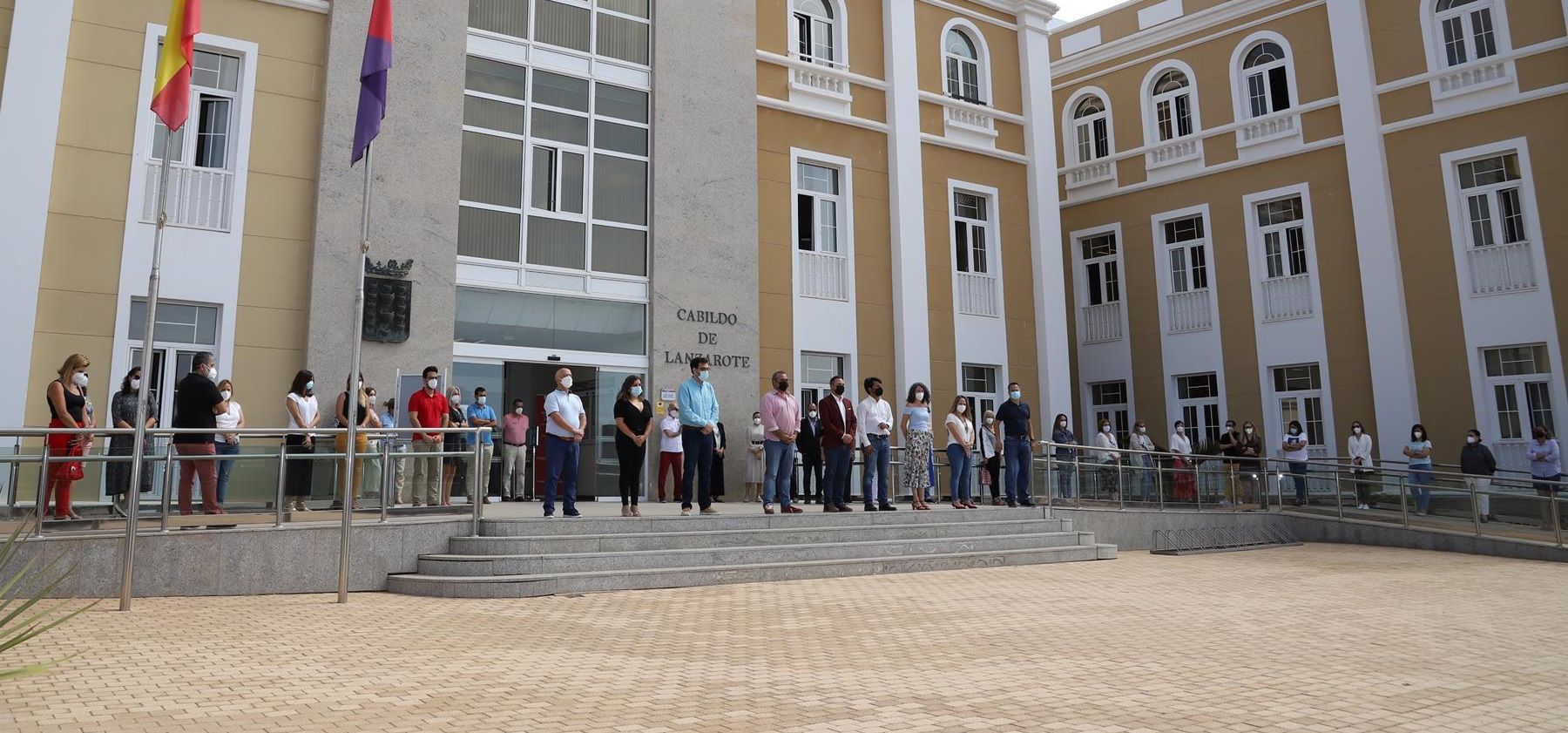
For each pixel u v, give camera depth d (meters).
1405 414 19.67
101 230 12.59
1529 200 18.88
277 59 14.00
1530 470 18.08
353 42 14.30
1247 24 22.64
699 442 11.68
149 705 4.55
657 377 16.17
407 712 4.49
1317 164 21.38
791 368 17.83
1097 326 24.61
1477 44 19.80
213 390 9.07
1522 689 5.20
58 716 4.32
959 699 4.83
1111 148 24.81
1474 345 19.22
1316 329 21.06
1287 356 21.39
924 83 20.36
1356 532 16.25
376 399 13.75
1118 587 9.77
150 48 13.14
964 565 11.48
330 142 13.95
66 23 12.62
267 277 13.55
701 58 17.45
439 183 14.64
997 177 21.14
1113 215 24.50
